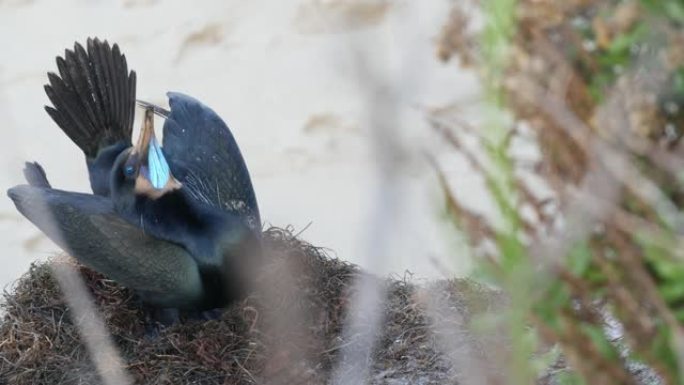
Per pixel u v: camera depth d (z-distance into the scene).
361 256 9.15
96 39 8.43
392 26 5.06
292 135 10.86
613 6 3.87
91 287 8.16
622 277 4.09
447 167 7.07
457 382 6.91
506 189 4.08
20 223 10.33
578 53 3.92
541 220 4.00
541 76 3.79
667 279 4.02
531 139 4.20
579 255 4.02
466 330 6.39
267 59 11.47
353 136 10.58
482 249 4.12
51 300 8.01
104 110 8.42
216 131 8.54
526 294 3.98
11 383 7.57
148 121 7.77
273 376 7.53
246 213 8.24
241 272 7.84
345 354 7.60
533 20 3.80
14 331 7.84
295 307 7.85
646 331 4.06
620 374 4.20
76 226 7.57
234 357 7.64
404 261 7.65
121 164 7.66
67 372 7.58
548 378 5.21
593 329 4.24
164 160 7.73
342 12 9.25
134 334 7.95
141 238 7.66
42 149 11.23
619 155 3.70
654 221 3.83
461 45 3.98
